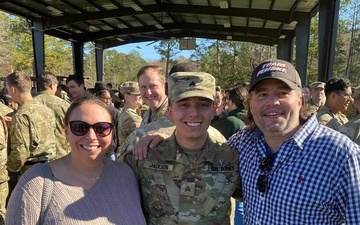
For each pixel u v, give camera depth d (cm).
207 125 177
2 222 309
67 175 167
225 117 401
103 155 173
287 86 157
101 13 1427
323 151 150
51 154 370
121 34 1841
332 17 947
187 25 1822
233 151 186
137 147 188
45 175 162
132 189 179
